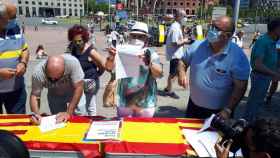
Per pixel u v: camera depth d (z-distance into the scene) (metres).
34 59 13.44
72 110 3.33
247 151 1.70
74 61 3.33
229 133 2.09
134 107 3.62
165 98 7.21
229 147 2.04
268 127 1.56
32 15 114.56
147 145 2.58
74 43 4.12
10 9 3.67
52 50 19.09
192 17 65.50
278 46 5.49
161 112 6.26
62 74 3.20
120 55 3.43
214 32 3.23
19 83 3.93
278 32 4.48
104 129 2.84
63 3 119.19
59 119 3.06
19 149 1.85
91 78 4.24
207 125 2.88
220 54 3.33
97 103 6.70
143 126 2.98
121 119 3.12
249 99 4.85
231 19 3.26
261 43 4.53
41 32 42.59
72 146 2.58
